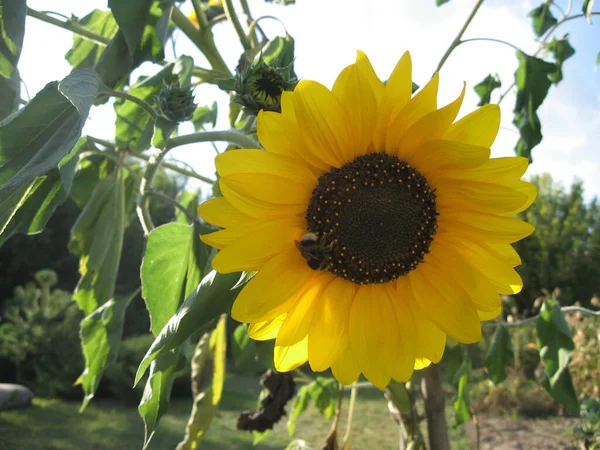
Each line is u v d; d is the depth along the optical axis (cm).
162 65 34
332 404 49
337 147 24
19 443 120
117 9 27
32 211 28
